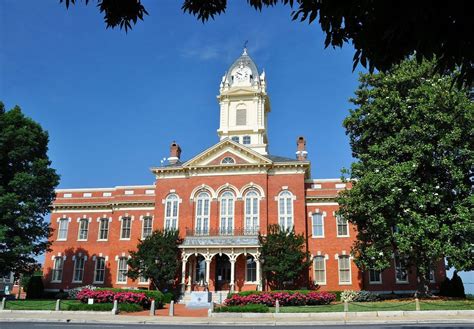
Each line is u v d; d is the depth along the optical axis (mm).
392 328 21500
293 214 45094
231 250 42094
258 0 7023
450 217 30062
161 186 48250
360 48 5918
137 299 33406
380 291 43844
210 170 47250
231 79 58844
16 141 40000
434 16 5078
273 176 46656
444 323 24281
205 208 46469
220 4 7184
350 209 34938
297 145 49812
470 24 5090
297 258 39344
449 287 39031
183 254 42812
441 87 31281
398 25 5277
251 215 45344
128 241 49781
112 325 23969
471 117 30625
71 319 26219
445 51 5438
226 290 43812
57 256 51406
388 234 32375
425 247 30266
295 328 22578
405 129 32375
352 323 24484
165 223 46906
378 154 33750
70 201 53094
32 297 46406
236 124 57000
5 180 40219
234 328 23016
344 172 36344
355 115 36094
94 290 34938
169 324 24812
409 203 31328
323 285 44469
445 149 30953
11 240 37156
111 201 52375
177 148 52875
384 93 34156
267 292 34344
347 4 5711
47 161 41625
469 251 29562
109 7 6715
